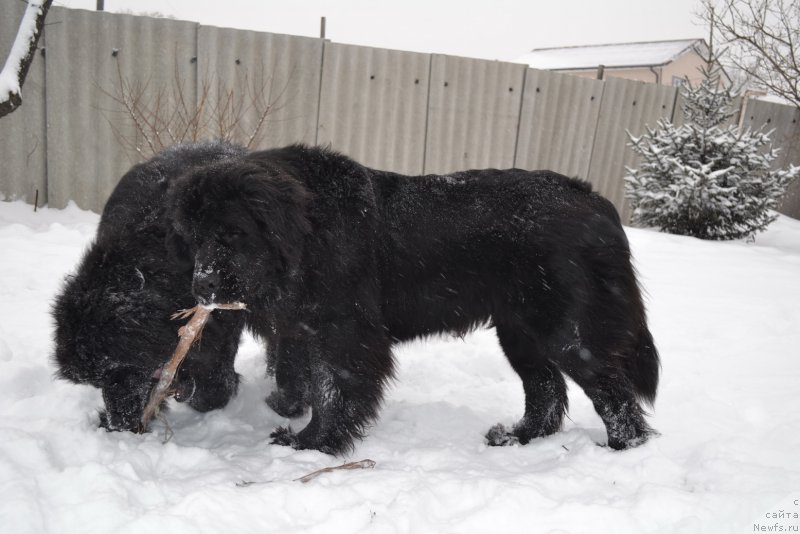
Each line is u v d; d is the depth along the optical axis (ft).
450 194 11.50
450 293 11.51
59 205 24.98
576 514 8.40
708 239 29.17
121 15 24.34
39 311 15.57
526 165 33.65
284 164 10.91
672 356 14.89
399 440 11.81
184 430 11.93
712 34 35.29
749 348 15.21
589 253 10.89
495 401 14.08
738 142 28.48
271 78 26.96
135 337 10.00
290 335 11.37
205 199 9.55
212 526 7.60
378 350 11.19
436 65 29.73
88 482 8.15
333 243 10.64
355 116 28.89
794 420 11.33
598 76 34.83
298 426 12.61
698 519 8.24
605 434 12.01
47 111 24.17
